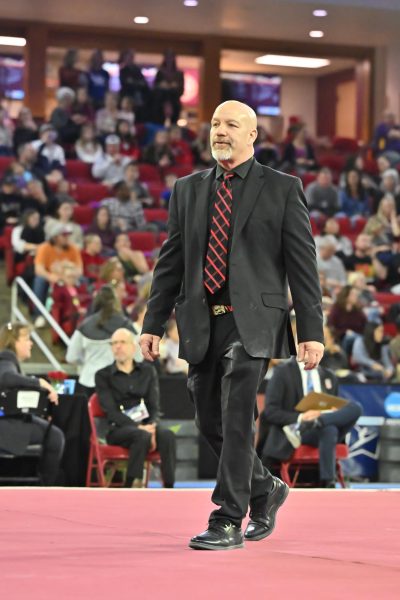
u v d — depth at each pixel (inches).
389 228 1595.7
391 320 1289.4
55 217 1462.8
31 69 1964.8
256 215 379.2
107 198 1628.9
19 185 1530.5
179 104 1888.5
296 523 483.8
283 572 315.9
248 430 370.6
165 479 828.0
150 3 1852.9
